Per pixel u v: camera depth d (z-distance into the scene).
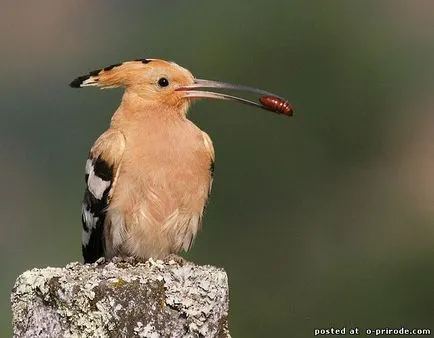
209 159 9.02
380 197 15.16
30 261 17.28
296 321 14.12
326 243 14.58
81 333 6.90
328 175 14.88
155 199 8.79
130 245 8.89
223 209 14.38
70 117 18.39
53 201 17.98
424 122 15.88
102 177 8.87
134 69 9.19
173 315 6.96
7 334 14.87
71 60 21.88
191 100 9.33
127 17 19.86
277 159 14.58
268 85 15.27
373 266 14.47
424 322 14.05
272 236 14.45
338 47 15.48
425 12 16.62
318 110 15.07
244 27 15.68
